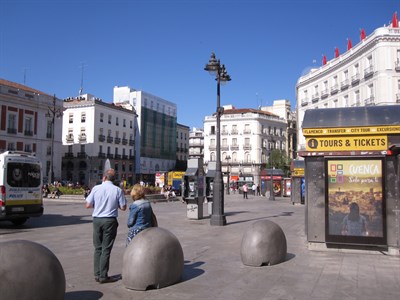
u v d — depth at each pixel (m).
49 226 15.67
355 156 9.16
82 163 71.88
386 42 45.09
